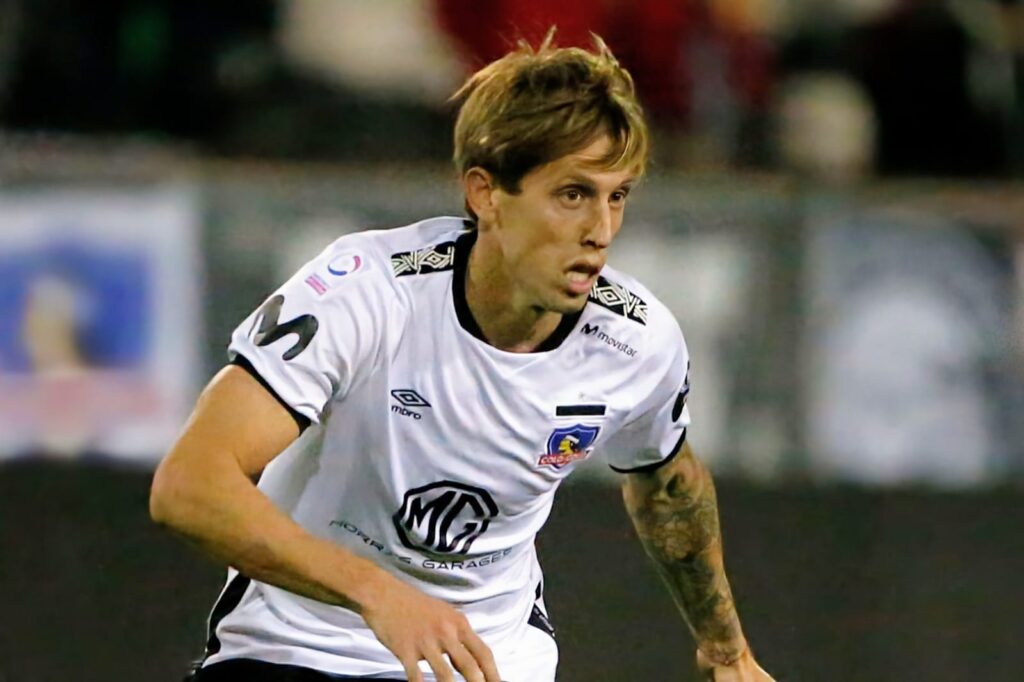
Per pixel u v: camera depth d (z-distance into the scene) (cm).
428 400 1031
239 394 978
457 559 1098
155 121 2650
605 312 1066
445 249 1041
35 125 2608
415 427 1036
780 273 2055
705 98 2655
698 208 2056
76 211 1956
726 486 2006
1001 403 2070
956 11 2802
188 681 1140
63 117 2619
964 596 2003
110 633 1872
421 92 2664
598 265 998
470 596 1123
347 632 1102
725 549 1980
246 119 2653
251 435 970
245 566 937
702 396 2028
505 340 1037
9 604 1873
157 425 1938
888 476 2034
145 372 1945
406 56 2675
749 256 2052
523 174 983
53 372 1939
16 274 1944
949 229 2091
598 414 1077
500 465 1059
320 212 1991
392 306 1020
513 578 1150
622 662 1831
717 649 1245
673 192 2059
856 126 2777
